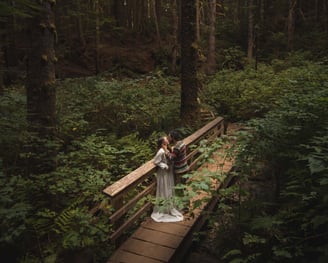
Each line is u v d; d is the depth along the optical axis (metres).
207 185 4.84
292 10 20.12
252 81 12.48
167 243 4.41
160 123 8.90
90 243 4.01
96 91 9.97
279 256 3.50
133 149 7.15
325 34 21.14
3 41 14.22
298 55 16.47
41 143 4.76
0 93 9.91
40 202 4.47
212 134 8.39
